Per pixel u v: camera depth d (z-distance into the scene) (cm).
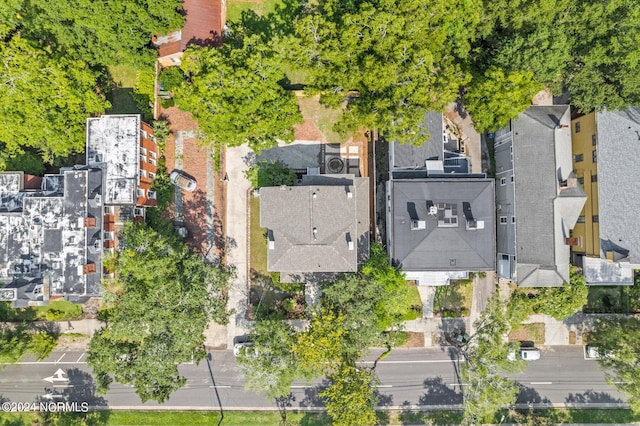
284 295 5388
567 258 4862
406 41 4350
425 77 4378
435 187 4794
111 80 5300
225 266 5384
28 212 4772
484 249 4781
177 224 5359
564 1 4384
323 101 4800
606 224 4700
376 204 5372
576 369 5478
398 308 4856
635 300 5428
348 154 5403
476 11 4488
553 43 4481
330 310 4631
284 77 5362
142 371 4500
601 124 4716
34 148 5178
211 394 5403
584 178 5009
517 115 4725
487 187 4797
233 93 4491
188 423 5378
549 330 5466
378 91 4562
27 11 4812
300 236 4784
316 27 4425
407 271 4838
